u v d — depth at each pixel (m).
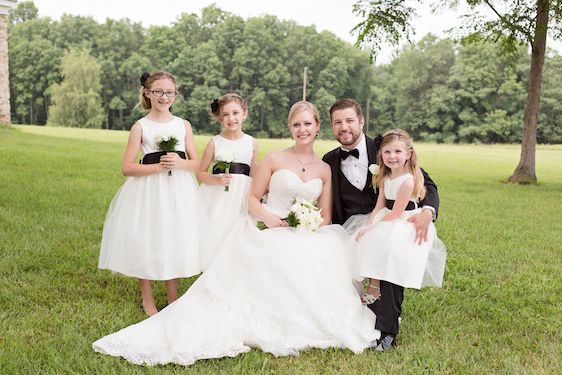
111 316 3.63
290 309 3.29
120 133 29.89
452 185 12.08
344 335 3.24
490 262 5.25
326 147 26.12
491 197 10.27
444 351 3.19
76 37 77.50
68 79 61.44
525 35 13.23
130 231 3.73
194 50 70.56
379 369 2.95
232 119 4.07
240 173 4.08
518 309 3.98
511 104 57.41
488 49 57.31
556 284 4.57
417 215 3.46
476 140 58.00
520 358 3.15
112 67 70.44
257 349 3.25
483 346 3.33
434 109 60.06
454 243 6.05
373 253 3.32
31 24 76.69
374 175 3.70
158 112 3.93
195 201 3.88
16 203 6.97
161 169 3.73
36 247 5.09
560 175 16.38
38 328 3.37
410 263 3.27
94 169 10.88
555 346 3.30
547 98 54.94
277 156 3.91
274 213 3.88
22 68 71.00
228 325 3.28
